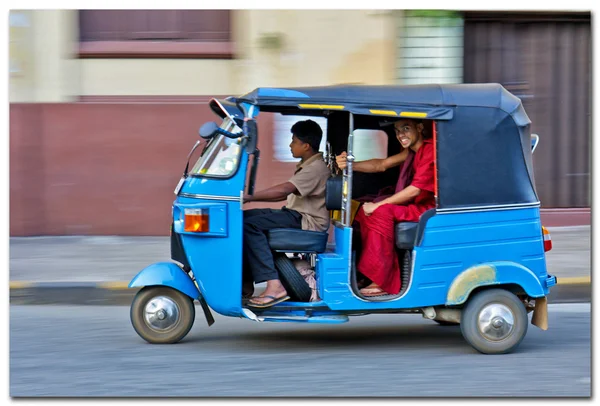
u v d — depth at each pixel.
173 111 8.95
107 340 5.64
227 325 6.26
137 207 9.05
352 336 5.91
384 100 5.08
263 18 8.84
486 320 5.17
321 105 5.01
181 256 5.47
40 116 8.90
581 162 9.59
